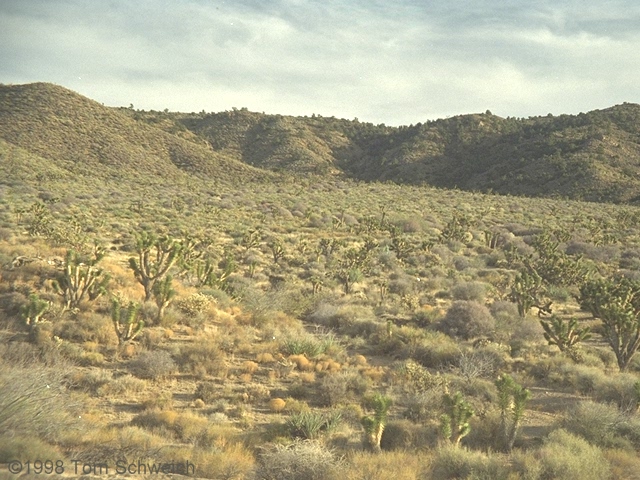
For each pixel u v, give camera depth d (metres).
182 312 21.25
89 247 31.06
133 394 13.77
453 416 11.55
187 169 123.31
